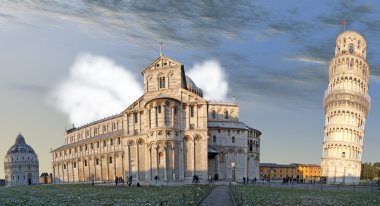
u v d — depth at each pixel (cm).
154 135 10969
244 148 15000
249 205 4366
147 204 4738
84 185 12306
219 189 7975
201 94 15662
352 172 16038
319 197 6112
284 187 9706
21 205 5012
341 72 16812
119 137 16250
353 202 5231
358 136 16512
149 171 11056
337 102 16500
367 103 17075
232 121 15750
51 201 5650
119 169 16175
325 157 16388
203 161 11306
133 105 11969
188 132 11419
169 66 11788
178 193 6650
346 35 17388
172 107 11169
